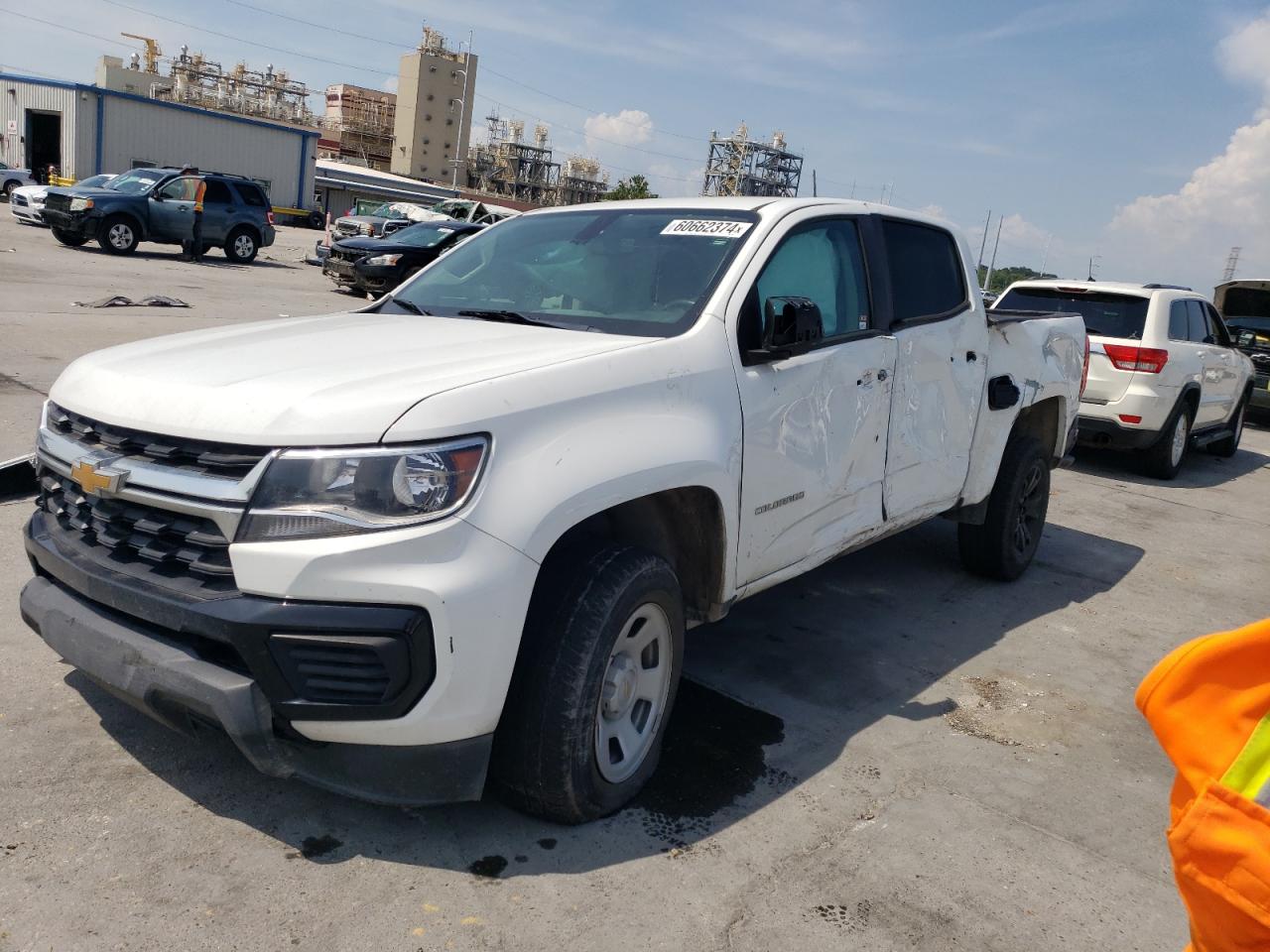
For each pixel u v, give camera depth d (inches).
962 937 102.9
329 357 115.5
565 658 107.2
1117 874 117.3
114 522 106.3
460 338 126.8
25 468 207.6
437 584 95.4
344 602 94.3
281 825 110.3
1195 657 48.1
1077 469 397.4
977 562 224.8
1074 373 231.5
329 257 706.8
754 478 134.5
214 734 102.8
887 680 168.1
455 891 102.1
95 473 104.8
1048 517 307.6
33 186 1007.6
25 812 107.8
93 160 1670.8
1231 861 45.2
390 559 94.5
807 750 140.6
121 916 93.7
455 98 5285.4
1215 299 559.5
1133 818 130.7
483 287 156.5
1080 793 136.0
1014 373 206.4
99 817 108.3
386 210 1126.4
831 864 113.4
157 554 101.7
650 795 124.2
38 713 128.3
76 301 494.6
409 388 101.7
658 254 147.0
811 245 153.8
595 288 145.4
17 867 99.0
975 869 115.4
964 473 195.9
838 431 152.3
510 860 108.0
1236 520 333.7
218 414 100.3
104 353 124.9
